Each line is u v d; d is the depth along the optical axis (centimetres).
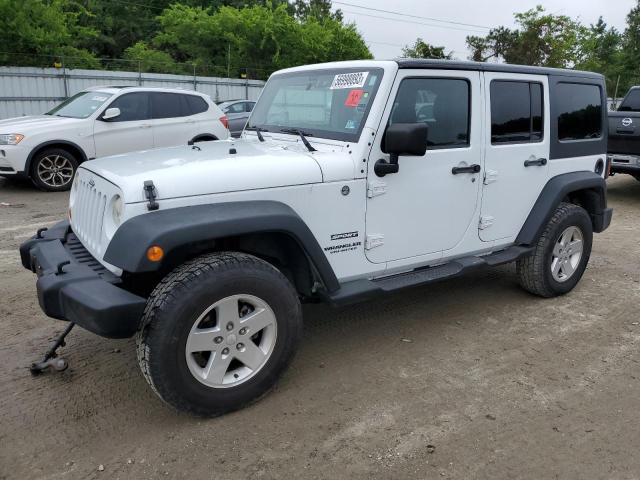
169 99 1048
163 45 3894
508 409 321
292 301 314
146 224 269
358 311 462
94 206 318
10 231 684
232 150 339
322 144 362
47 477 261
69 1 3186
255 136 421
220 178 296
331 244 340
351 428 301
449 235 402
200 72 3225
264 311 305
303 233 310
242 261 295
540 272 471
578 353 393
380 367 368
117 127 988
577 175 484
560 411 320
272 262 347
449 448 286
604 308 477
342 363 373
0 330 410
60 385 339
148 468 268
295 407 319
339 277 349
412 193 369
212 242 314
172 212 279
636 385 350
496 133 418
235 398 304
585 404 328
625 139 923
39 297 289
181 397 286
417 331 425
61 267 294
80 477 262
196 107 1080
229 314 293
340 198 336
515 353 391
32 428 297
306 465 272
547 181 465
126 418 307
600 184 499
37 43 2491
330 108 371
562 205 483
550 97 455
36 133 925
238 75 3316
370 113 343
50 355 353
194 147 377
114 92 1002
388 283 368
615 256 636
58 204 851
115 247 272
